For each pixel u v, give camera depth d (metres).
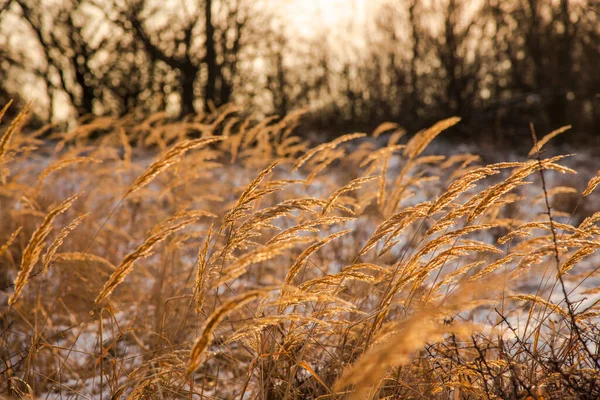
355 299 3.27
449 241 2.46
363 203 4.20
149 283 5.26
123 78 24.88
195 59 24.45
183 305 4.08
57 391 3.36
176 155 2.62
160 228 3.16
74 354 3.85
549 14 25.48
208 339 1.75
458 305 1.78
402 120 25.11
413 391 2.56
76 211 6.07
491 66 26.00
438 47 25.20
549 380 2.33
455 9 24.91
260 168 7.11
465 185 2.57
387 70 26.84
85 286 4.36
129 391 3.14
